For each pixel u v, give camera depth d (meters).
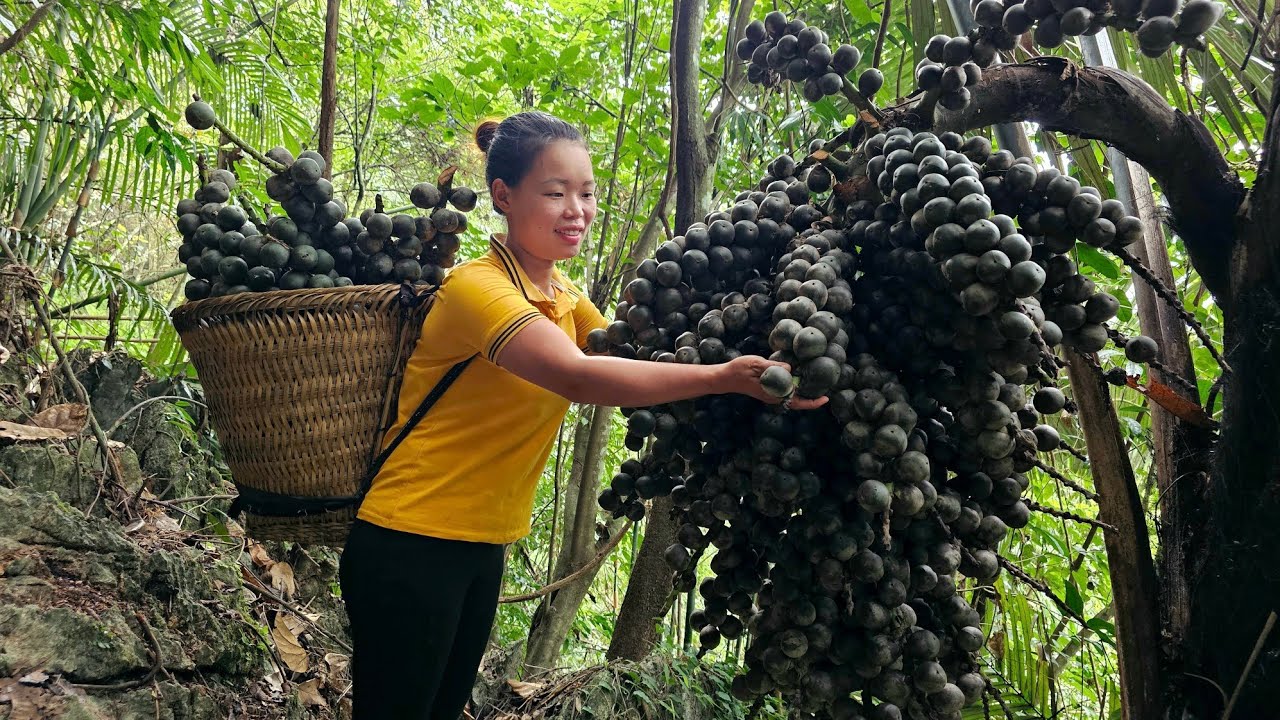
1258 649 1.29
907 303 1.20
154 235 6.04
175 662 1.97
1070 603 2.14
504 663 2.95
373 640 1.74
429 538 1.73
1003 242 1.08
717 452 1.33
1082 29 1.23
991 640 2.56
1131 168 1.79
